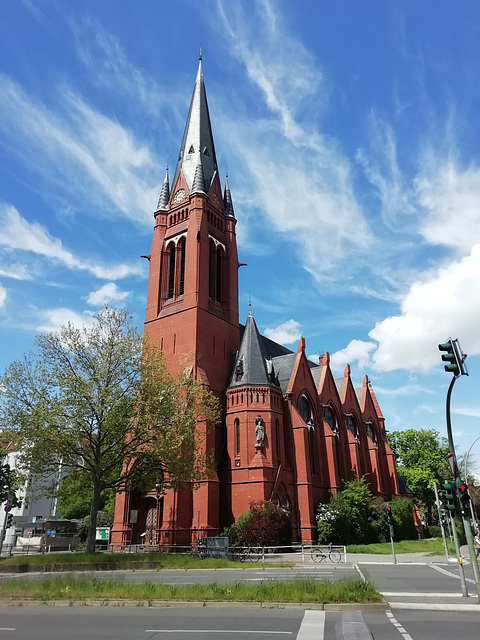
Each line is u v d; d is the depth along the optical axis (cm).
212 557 3512
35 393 3534
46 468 3644
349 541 5091
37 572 2845
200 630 1231
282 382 5688
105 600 1702
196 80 7238
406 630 1253
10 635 1174
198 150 6469
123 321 3903
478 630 1251
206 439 4600
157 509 4775
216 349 5462
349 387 7206
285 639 1124
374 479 6912
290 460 5084
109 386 3647
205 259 5703
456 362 1886
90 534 3438
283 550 4156
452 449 1972
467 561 3769
